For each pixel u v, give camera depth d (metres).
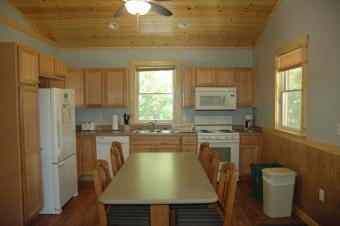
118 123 5.32
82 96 5.02
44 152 3.40
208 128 5.32
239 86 5.02
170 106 5.41
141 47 5.27
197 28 4.62
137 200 1.78
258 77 4.91
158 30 4.69
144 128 5.33
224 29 4.64
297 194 3.38
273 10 4.08
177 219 2.09
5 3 3.69
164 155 3.26
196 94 4.87
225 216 1.92
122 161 3.28
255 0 3.90
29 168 3.08
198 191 1.95
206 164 2.88
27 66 3.04
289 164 3.62
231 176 1.91
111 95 5.04
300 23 3.27
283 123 3.99
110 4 4.02
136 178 2.28
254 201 3.85
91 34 4.80
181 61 5.30
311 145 3.04
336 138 2.60
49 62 3.63
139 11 2.68
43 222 3.21
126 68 5.05
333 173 2.64
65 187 3.67
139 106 5.43
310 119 3.08
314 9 2.96
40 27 4.51
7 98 2.85
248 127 5.21
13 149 2.88
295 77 3.67
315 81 2.96
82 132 4.95
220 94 4.88
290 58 3.63
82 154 4.81
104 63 5.32
